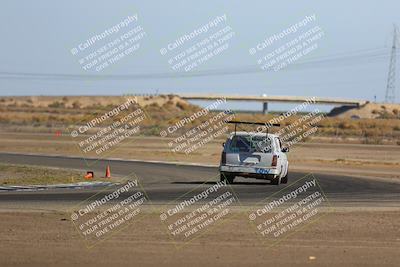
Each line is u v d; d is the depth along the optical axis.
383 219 28.77
